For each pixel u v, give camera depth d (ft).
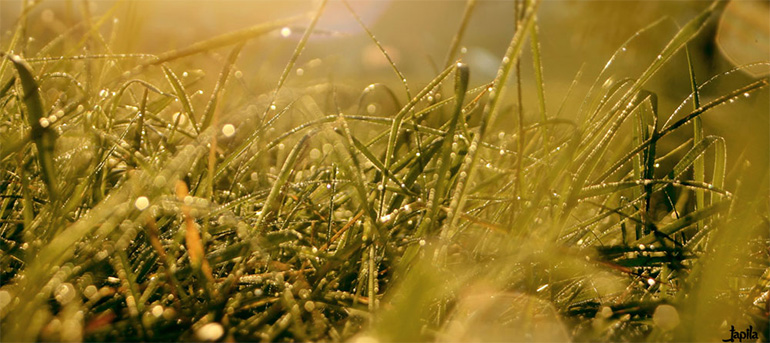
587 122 1.12
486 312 1.02
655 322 0.95
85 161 1.13
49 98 1.37
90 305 0.97
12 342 0.89
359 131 1.61
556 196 1.10
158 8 1.90
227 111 1.43
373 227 1.08
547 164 1.05
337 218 1.25
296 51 1.13
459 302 0.98
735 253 1.02
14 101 1.25
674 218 1.18
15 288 0.98
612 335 0.99
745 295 1.10
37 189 1.17
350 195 1.21
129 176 1.16
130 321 0.94
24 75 1.00
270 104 1.14
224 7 1.98
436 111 1.46
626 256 1.12
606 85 1.13
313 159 1.32
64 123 1.21
